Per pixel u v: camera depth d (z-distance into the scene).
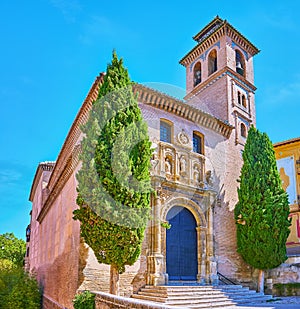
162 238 15.46
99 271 13.22
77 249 13.31
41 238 27.45
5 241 55.50
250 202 18.81
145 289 14.21
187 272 16.48
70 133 14.73
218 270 17.77
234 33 25.38
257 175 19.06
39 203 30.86
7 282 24.59
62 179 18.02
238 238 19.14
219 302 14.23
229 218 19.59
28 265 42.03
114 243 11.30
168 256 15.95
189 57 27.61
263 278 18.39
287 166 25.31
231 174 20.91
